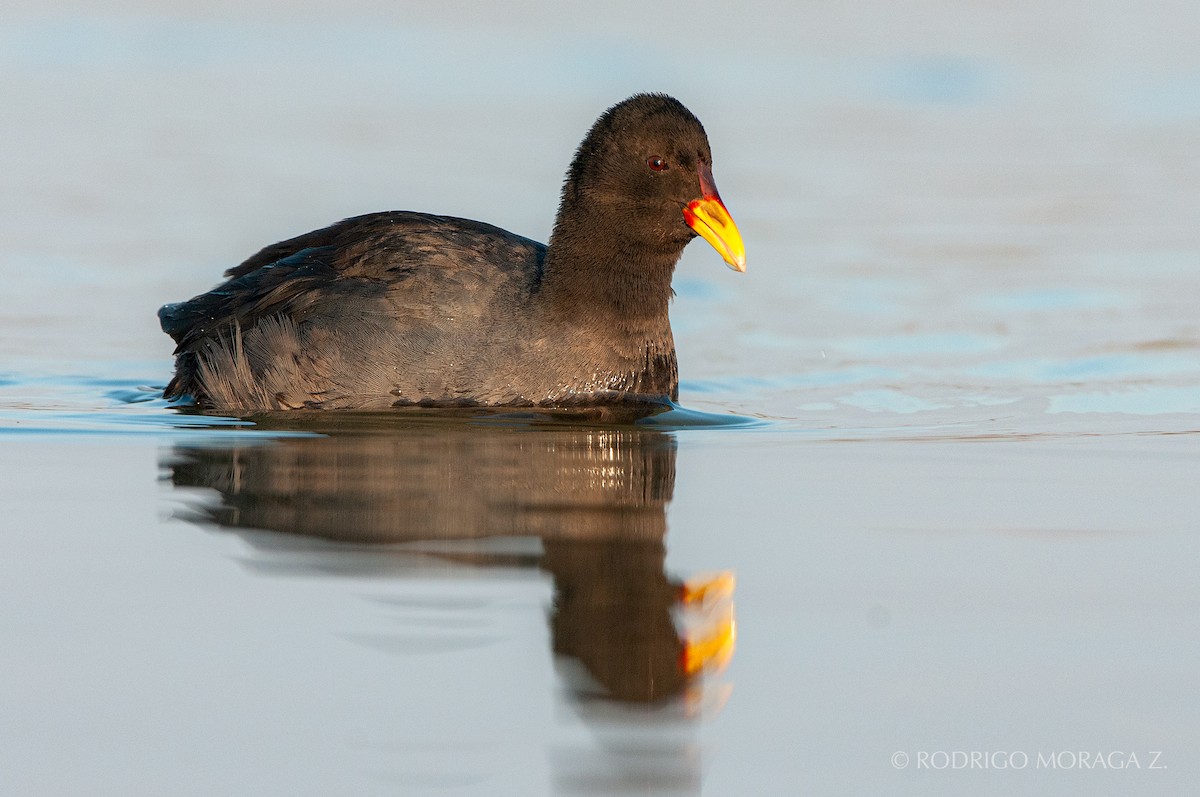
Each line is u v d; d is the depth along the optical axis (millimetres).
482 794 6875
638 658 8281
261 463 12023
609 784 7008
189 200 22984
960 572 9672
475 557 9797
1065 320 18281
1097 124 30047
